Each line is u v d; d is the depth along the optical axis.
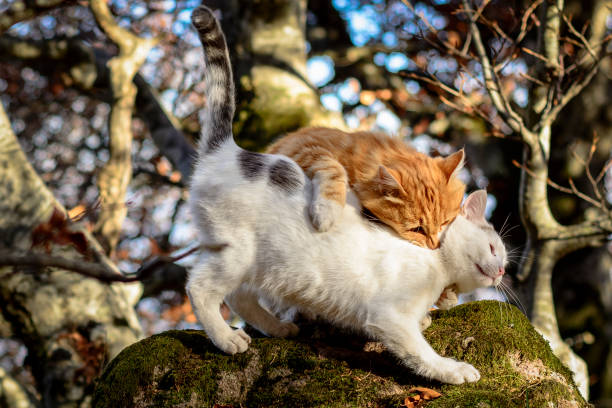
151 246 7.46
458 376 2.63
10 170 4.80
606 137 8.16
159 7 7.64
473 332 2.93
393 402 2.55
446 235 2.95
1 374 4.71
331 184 2.96
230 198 2.81
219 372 2.79
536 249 5.14
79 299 4.89
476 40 4.83
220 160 2.95
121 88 6.07
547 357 2.85
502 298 3.77
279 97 6.72
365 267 2.79
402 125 8.84
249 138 6.57
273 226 2.80
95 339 4.82
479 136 8.77
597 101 8.07
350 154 3.35
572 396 2.62
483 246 2.92
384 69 9.28
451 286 3.07
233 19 7.20
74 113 8.77
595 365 8.38
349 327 3.00
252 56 7.02
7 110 8.59
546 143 4.91
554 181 8.20
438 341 2.91
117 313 5.04
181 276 7.45
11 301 4.78
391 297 2.75
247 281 2.87
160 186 8.69
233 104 3.10
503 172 8.82
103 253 4.41
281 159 2.97
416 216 3.04
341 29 10.95
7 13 5.50
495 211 9.18
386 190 3.05
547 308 5.15
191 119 8.41
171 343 2.92
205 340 2.97
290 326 3.07
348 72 9.46
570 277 8.52
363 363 2.81
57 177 7.82
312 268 2.79
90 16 8.09
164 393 2.73
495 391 2.57
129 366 2.82
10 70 8.66
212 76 3.08
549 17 4.71
